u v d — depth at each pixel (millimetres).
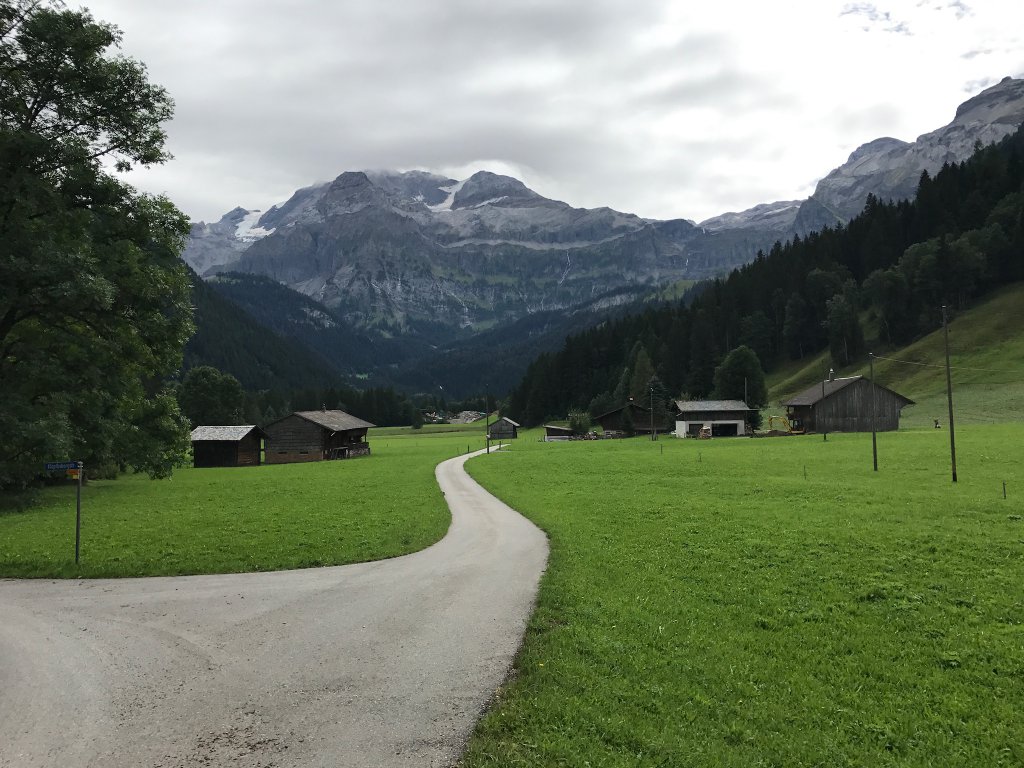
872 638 13062
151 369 46938
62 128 37750
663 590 16578
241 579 19219
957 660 11898
